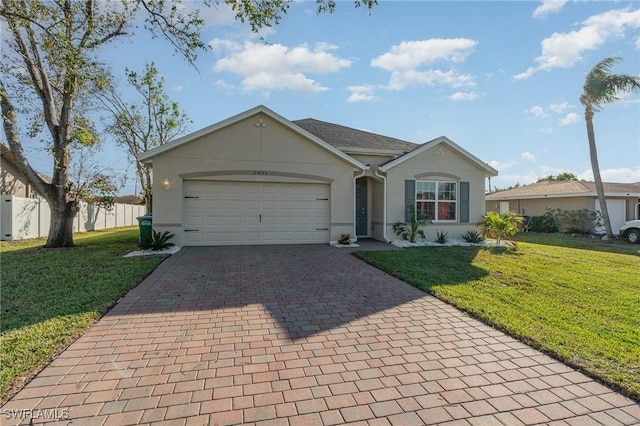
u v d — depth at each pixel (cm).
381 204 1309
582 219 1867
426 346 367
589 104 1620
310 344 369
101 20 838
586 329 410
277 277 683
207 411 251
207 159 1090
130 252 967
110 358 330
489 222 1297
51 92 1083
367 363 327
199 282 635
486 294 559
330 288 604
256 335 392
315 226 1207
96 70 901
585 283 639
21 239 1432
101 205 1568
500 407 261
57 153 1086
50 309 459
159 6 660
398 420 244
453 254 984
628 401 271
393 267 769
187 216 1095
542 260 905
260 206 1155
